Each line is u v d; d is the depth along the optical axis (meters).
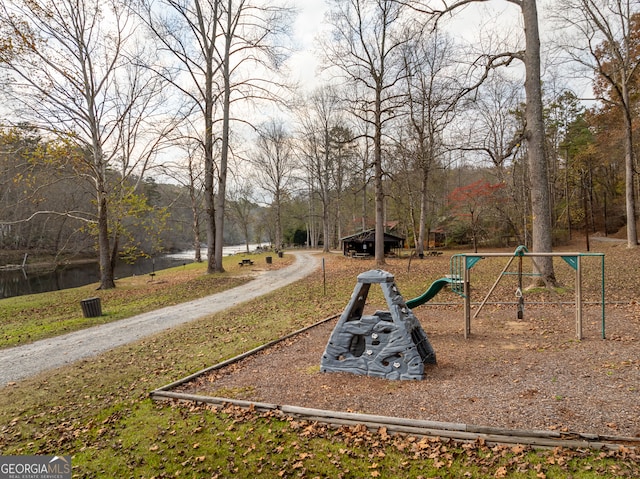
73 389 6.81
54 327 12.11
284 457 4.19
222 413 5.31
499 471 3.58
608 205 44.62
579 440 3.86
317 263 33.06
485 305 11.68
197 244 41.53
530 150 12.70
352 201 57.84
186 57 22.59
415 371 5.98
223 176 25.50
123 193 22.20
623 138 30.03
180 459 4.35
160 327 11.73
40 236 35.62
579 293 7.54
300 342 8.80
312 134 45.44
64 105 19.30
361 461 3.99
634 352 6.51
